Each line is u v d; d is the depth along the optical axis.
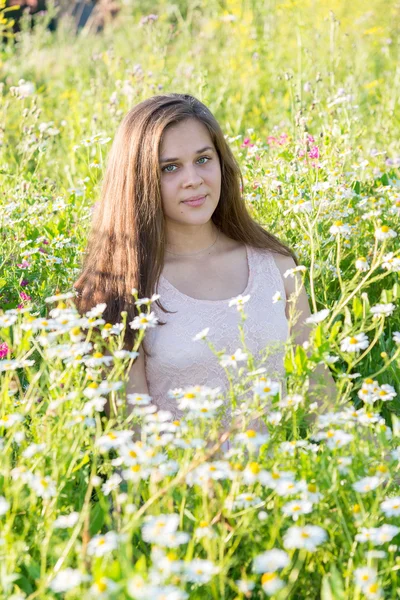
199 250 2.69
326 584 1.60
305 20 7.50
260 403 2.12
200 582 1.53
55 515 1.84
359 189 3.70
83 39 9.40
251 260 2.71
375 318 2.19
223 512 1.75
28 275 3.08
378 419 1.98
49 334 2.01
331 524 1.81
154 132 2.56
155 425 1.83
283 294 2.68
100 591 1.40
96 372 2.04
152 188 2.58
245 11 7.89
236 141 4.71
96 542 1.56
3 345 2.48
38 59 7.98
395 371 2.74
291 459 1.88
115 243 2.62
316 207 3.31
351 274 3.31
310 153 3.87
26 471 1.79
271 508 1.87
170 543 1.54
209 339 2.51
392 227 3.43
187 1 9.91
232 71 6.75
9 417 1.90
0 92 4.51
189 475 1.73
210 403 1.86
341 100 4.39
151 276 2.57
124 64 6.85
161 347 2.51
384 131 5.00
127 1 10.52
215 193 2.62
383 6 8.05
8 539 1.69
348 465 1.82
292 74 5.62
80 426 1.87
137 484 1.77
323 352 2.06
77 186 4.62
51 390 2.09
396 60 7.08
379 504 1.90
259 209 3.66
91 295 2.63
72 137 5.10
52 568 1.71
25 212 3.62
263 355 2.55
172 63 7.24
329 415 1.93
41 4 11.55
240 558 1.81
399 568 1.67
